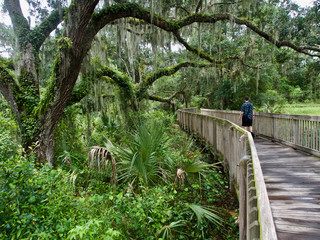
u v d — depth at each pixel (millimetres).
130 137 5430
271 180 3623
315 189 3195
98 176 5387
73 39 6367
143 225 3721
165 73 13609
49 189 3654
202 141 8922
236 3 10086
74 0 6164
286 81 34062
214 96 23359
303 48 12250
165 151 6031
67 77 6715
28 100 7191
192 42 18844
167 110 22156
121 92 11125
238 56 15438
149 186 4895
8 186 3203
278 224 2273
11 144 4777
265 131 8250
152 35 10352
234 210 4750
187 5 10586
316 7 11180
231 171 5043
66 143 7969
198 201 4945
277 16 12141
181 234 4078
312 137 5383
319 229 2154
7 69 7004
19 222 2906
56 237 3055
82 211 3723
